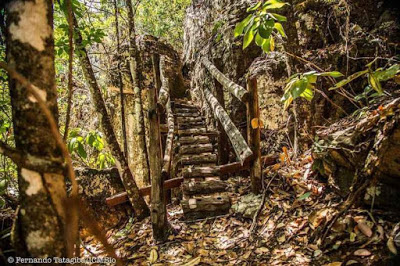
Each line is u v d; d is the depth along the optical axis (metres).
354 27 3.42
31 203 1.02
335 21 3.70
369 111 2.54
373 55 3.23
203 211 2.89
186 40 7.69
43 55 1.01
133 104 5.42
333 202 2.37
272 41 2.02
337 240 1.94
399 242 1.63
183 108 5.74
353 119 2.79
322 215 2.21
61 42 2.38
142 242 2.64
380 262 1.64
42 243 1.02
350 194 2.17
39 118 1.00
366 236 1.85
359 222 1.94
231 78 4.70
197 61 6.23
